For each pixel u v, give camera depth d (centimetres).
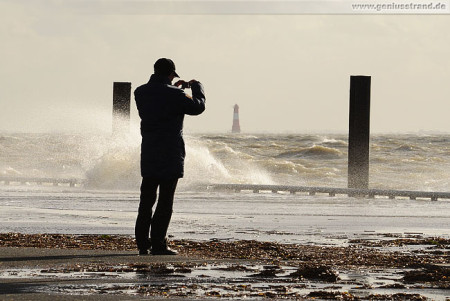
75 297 1634
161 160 2550
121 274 2014
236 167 18650
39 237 3150
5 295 1645
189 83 2669
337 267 2292
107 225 4025
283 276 2044
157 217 2561
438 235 3747
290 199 8025
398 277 2080
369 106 10675
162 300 1630
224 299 1673
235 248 2838
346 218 5103
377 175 17712
